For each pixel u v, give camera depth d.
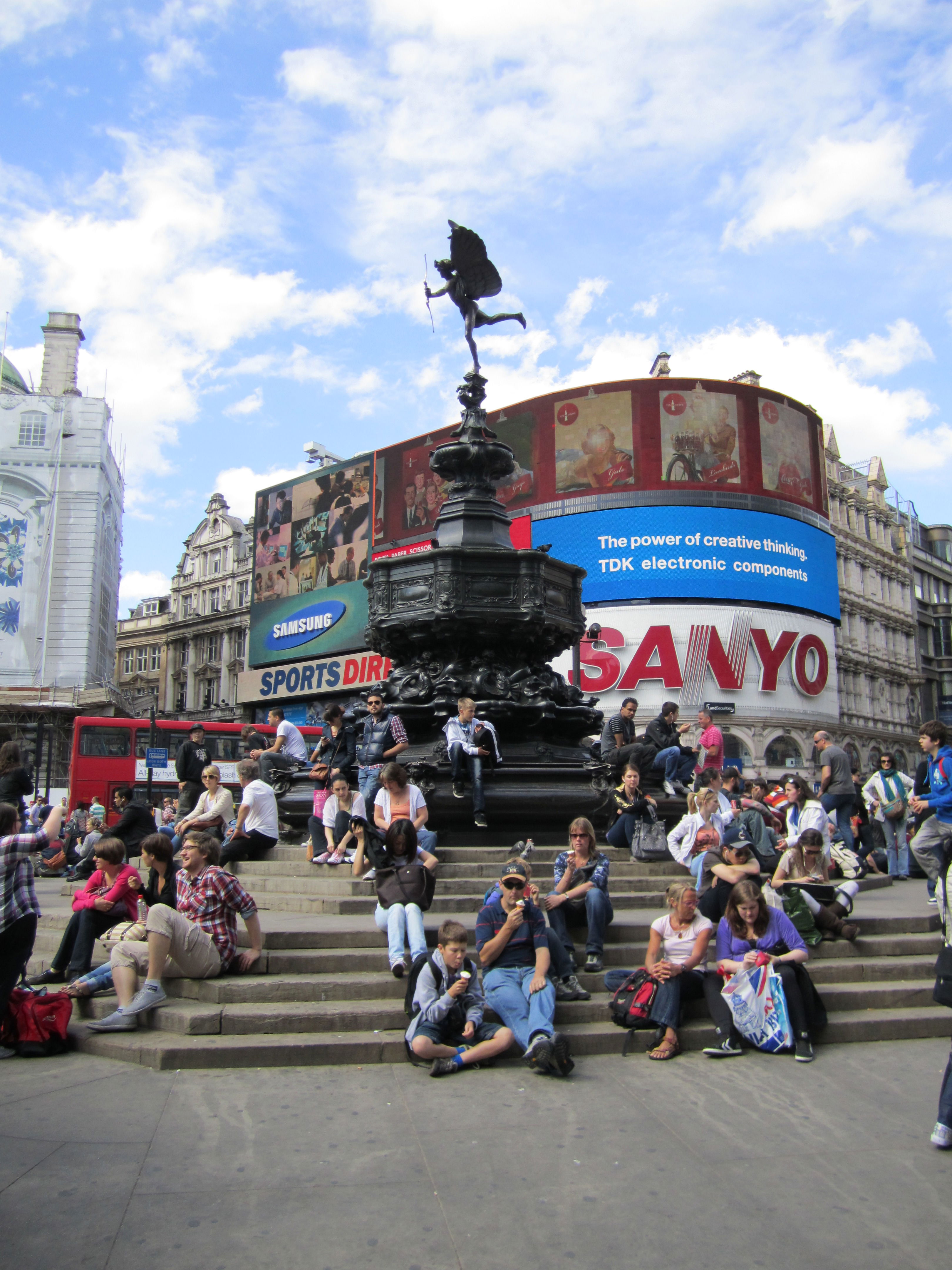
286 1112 4.55
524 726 10.80
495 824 9.80
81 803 25.69
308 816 10.38
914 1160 4.05
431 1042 5.20
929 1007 6.46
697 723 12.80
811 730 43.69
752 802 10.02
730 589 42.25
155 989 5.77
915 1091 5.01
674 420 43.22
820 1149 4.17
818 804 10.18
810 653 44.75
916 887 11.81
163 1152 4.04
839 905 7.30
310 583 52.81
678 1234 3.36
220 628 62.00
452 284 12.08
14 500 53.69
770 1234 3.37
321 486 53.28
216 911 6.15
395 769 8.03
